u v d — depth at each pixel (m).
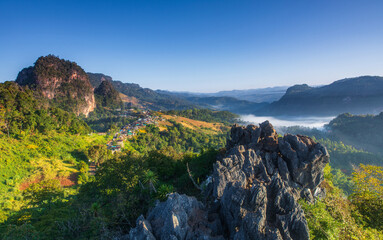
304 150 41.06
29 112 155.12
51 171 102.94
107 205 49.81
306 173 40.09
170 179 68.75
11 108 145.88
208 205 34.19
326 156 39.31
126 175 52.84
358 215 35.62
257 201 24.31
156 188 51.00
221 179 34.47
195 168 60.81
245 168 37.94
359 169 49.62
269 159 43.31
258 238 20.98
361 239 26.97
